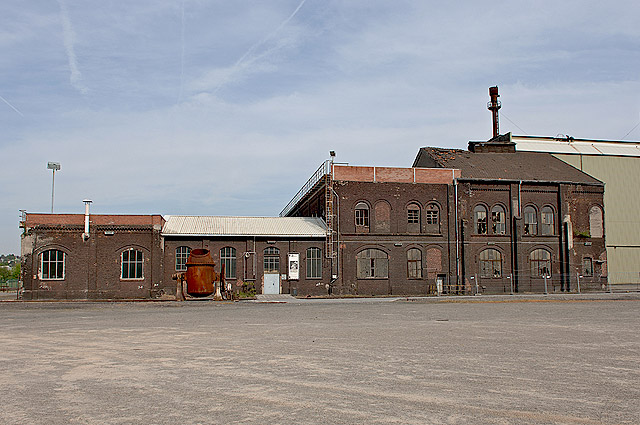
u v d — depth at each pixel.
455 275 48.38
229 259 45.19
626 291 48.81
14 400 8.39
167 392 8.77
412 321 20.25
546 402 7.97
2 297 48.22
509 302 32.97
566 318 21.16
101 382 9.60
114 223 43.19
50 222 42.38
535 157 57.25
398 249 47.69
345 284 46.31
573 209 51.66
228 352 12.75
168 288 43.66
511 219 50.09
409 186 48.72
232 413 7.49
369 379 9.59
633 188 59.09
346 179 47.56
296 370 10.45
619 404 7.86
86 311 27.17
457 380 9.48
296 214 65.75
